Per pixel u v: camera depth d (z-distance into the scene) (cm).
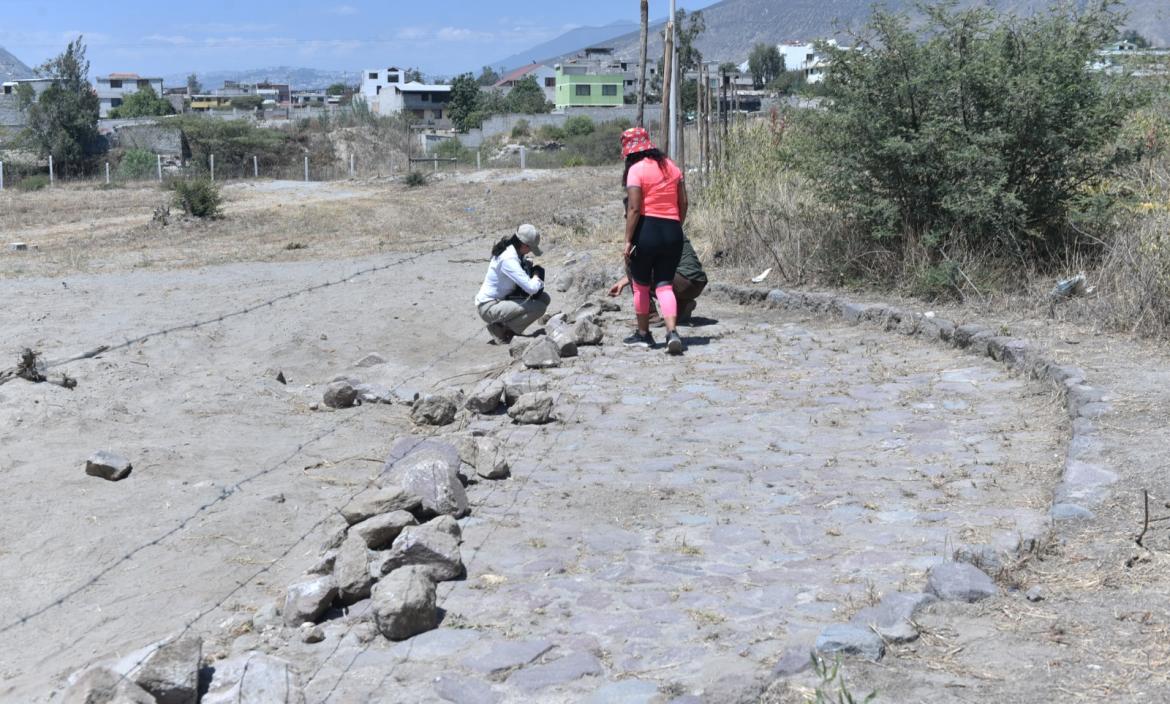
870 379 849
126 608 538
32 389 913
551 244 1958
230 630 481
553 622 435
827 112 1187
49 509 676
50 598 556
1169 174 1159
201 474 746
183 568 586
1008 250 1068
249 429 865
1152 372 740
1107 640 380
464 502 586
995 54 1083
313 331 1266
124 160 5709
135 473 743
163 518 662
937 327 953
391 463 712
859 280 1144
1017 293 1014
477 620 440
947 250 1102
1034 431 683
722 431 733
